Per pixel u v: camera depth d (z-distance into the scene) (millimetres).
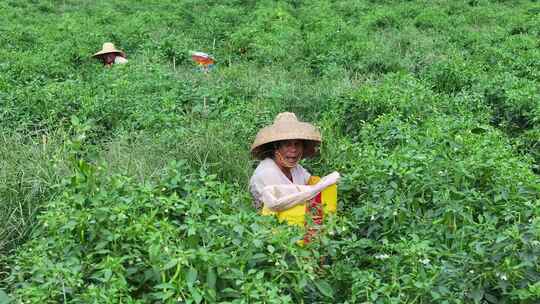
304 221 4539
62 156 5598
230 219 3996
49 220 4059
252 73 9727
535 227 3812
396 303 3623
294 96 7910
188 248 3922
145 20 14727
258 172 5016
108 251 3877
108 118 7379
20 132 6859
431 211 4652
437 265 3977
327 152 6160
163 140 6273
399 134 6164
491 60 10719
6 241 4750
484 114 7277
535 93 7797
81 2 18359
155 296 3498
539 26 13609
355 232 4793
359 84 8820
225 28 13453
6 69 9320
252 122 6875
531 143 6898
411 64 10250
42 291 3549
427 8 15742
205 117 7426
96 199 4117
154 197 4395
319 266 4266
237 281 3525
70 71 9805
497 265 3742
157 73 8812
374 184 5035
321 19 14320
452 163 5004
